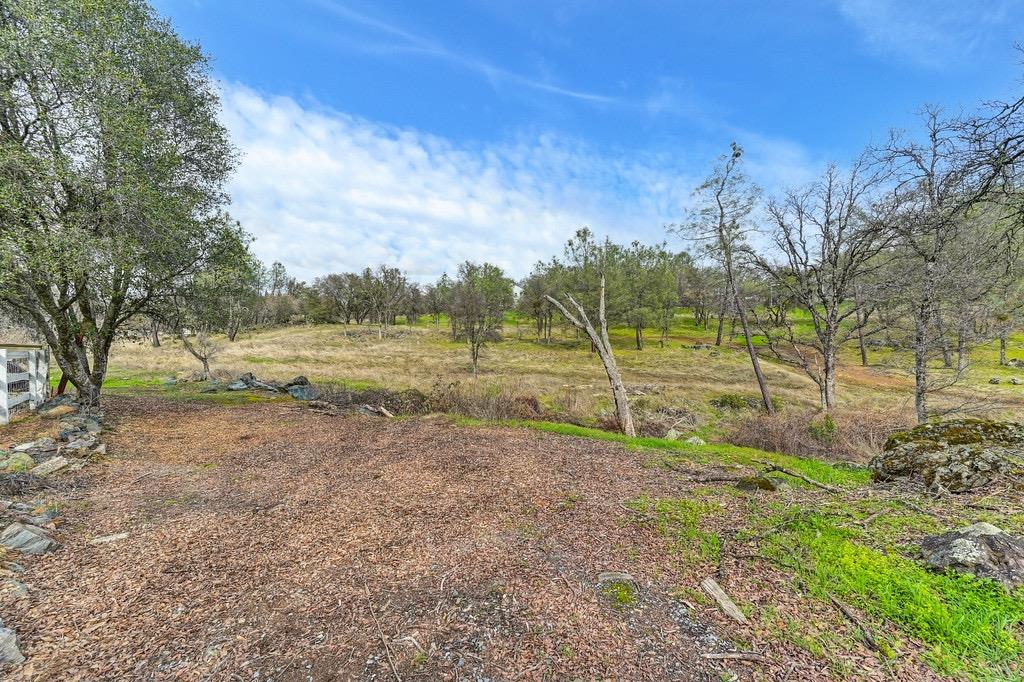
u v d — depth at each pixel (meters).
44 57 7.82
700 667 2.78
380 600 3.59
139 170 8.82
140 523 5.06
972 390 20.81
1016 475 5.32
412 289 69.56
